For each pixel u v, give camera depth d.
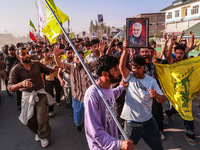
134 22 2.67
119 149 1.54
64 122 4.63
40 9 7.11
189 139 3.43
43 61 5.40
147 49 3.64
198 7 31.98
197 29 21.70
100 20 7.84
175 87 3.71
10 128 4.50
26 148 3.62
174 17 37.72
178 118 4.49
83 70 3.70
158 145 2.54
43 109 3.57
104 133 1.63
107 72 1.71
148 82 2.48
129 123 2.55
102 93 1.76
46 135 3.61
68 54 4.47
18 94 5.60
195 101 5.35
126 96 2.55
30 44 12.45
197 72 3.74
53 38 2.67
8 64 6.29
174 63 3.81
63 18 2.76
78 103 3.89
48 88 5.27
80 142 3.72
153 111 3.47
